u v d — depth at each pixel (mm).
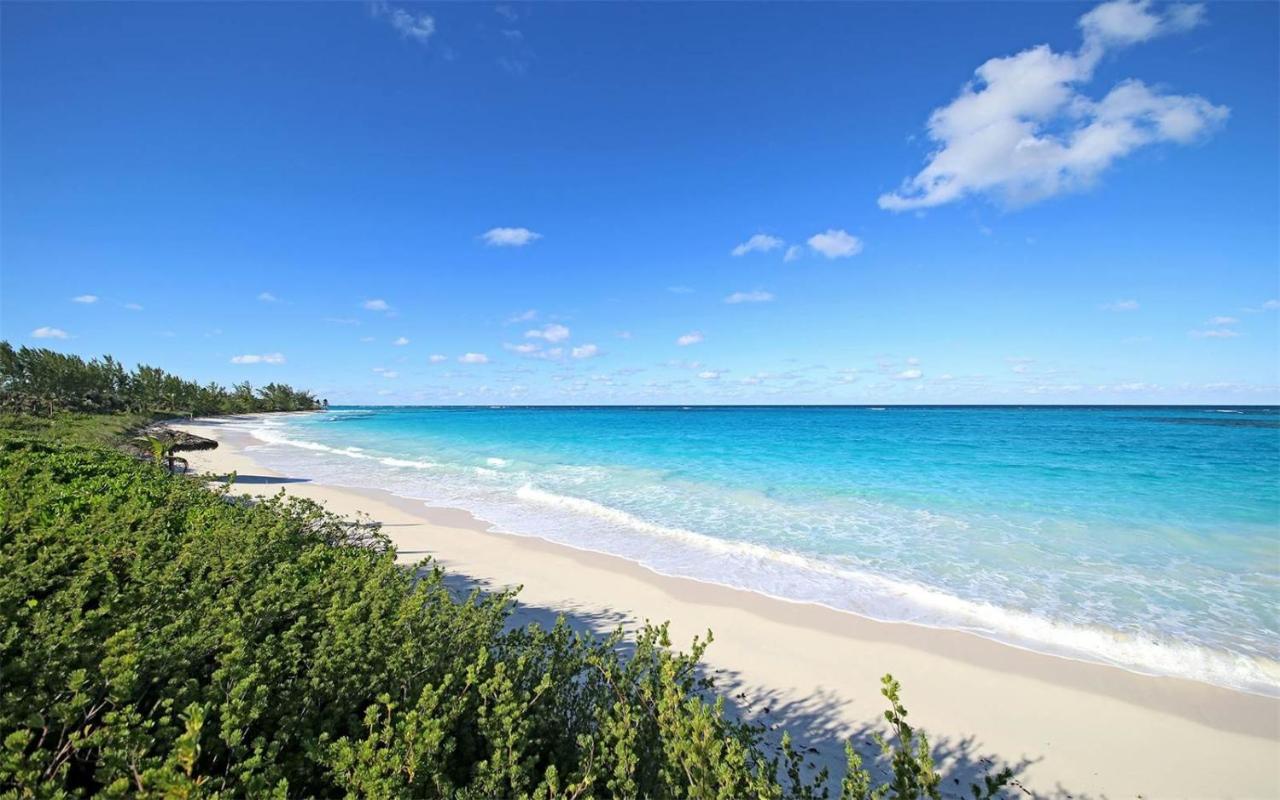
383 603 4500
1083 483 19641
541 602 9125
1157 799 4918
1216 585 9711
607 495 18391
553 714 3840
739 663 7195
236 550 5812
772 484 20047
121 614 4008
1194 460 25203
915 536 12945
